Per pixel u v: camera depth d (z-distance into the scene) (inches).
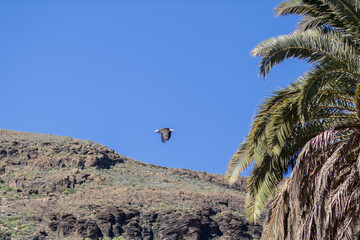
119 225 4598.9
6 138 6752.0
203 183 6801.2
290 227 546.9
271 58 549.0
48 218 4584.2
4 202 4938.5
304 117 494.0
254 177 614.2
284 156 593.6
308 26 645.3
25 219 4515.3
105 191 5521.7
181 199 5270.7
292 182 521.0
